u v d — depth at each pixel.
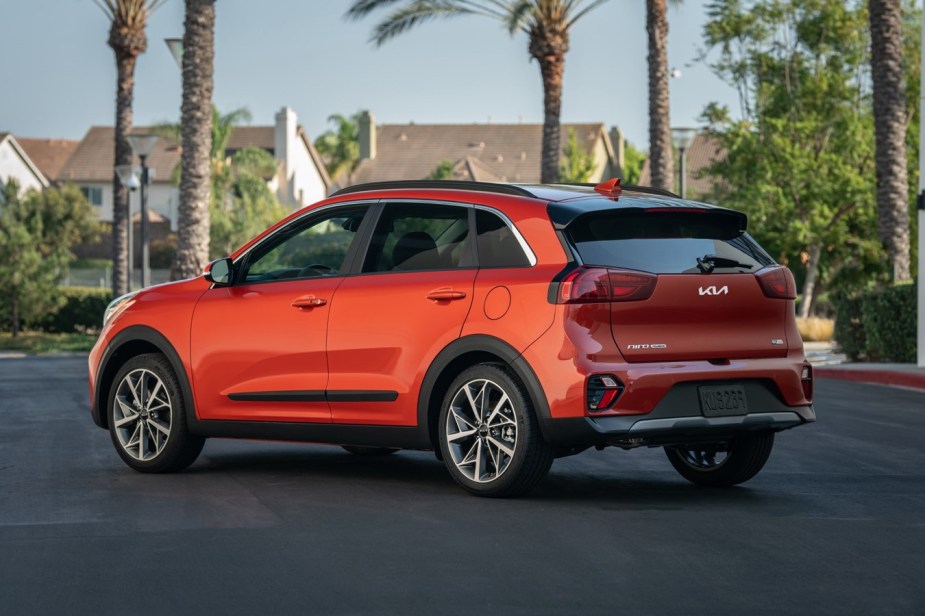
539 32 42.34
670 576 7.47
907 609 6.75
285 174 110.00
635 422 9.45
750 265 10.16
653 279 9.60
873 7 32.72
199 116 35.66
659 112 40.16
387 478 11.34
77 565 7.81
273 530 8.88
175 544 8.42
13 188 49.34
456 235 10.29
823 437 14.89
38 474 11.70
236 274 11.50
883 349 29.47
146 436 11.80
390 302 10.38
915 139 47.91
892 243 32.59
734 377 9.83
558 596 7.01
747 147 48.47
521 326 9.62
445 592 7.10
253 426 11.22
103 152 116.19
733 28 49.44
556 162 42.59
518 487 9.88
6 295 47.75
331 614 6.66
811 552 8.12
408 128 120.62
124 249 51.50
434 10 42.06
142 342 12.08
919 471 12.02
